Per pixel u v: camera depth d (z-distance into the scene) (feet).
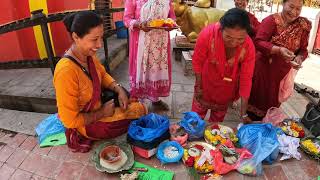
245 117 9.70
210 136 9.15
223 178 8.14
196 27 16.67
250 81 8.91
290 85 10.68
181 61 17.17
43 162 8.79
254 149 8.73
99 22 7.16
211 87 9.40
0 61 14.16
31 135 10.07
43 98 11.16
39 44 14.07
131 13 10.36
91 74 8.26
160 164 8.60
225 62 8.58
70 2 13.99
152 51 10.56
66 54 7.89
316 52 20.39
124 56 17.60
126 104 9.22
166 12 10.40
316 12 19.93
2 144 9.64
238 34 7.31
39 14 10.17
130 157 8.63
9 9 12.84
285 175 8.30
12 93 11.53
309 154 8.92
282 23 9.32
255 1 27.73
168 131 9.19
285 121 10.34
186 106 12.34
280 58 9.90
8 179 8.22
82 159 8.83
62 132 9.98
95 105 8.62
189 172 8.30
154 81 11.04
